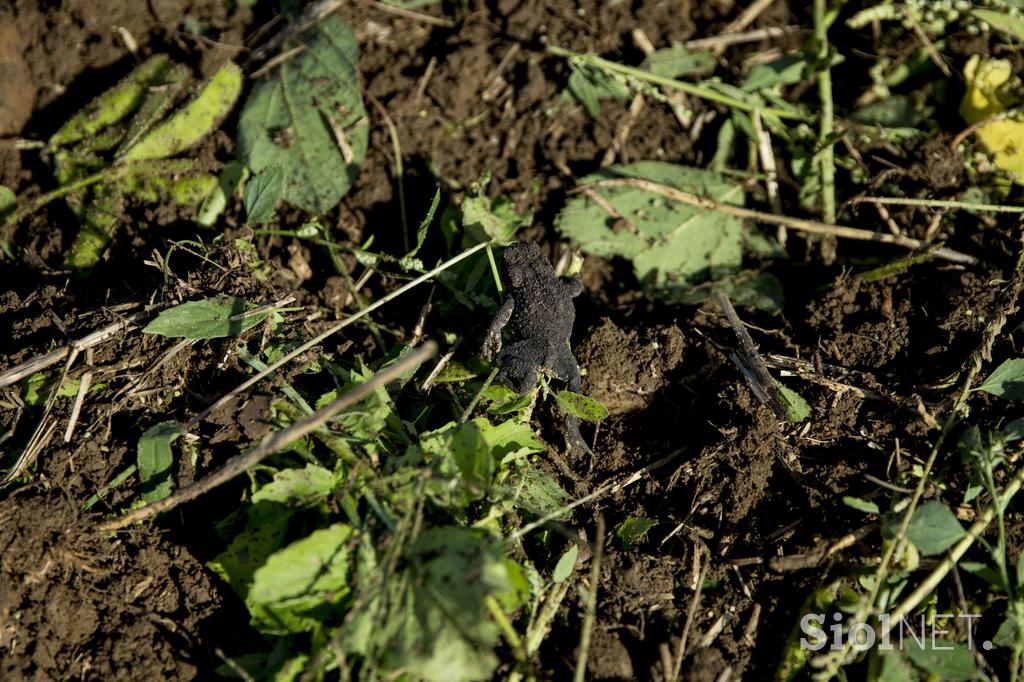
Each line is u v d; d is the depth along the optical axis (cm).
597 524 143
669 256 148
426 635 137
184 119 149
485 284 147
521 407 144
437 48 152
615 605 142
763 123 151
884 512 142
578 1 153
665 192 149
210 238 148
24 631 141
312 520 141
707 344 146
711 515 143
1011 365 143
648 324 147
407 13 152
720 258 148
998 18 150
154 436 142
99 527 141
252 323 143
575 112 151
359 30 152
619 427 145
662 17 153
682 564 142
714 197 149
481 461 141
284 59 150
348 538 139
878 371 145
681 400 145
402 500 140
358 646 138
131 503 142
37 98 151
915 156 150
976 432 142
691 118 151
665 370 145
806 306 147
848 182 150
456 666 137
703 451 144
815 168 150
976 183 149
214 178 148
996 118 149
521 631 141
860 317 146
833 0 152
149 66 150
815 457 144
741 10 154
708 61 152
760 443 143
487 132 150
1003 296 145
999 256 148
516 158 150
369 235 149
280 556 139
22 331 144
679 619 142
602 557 142
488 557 138
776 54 153
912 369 145
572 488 144
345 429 141
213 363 143
